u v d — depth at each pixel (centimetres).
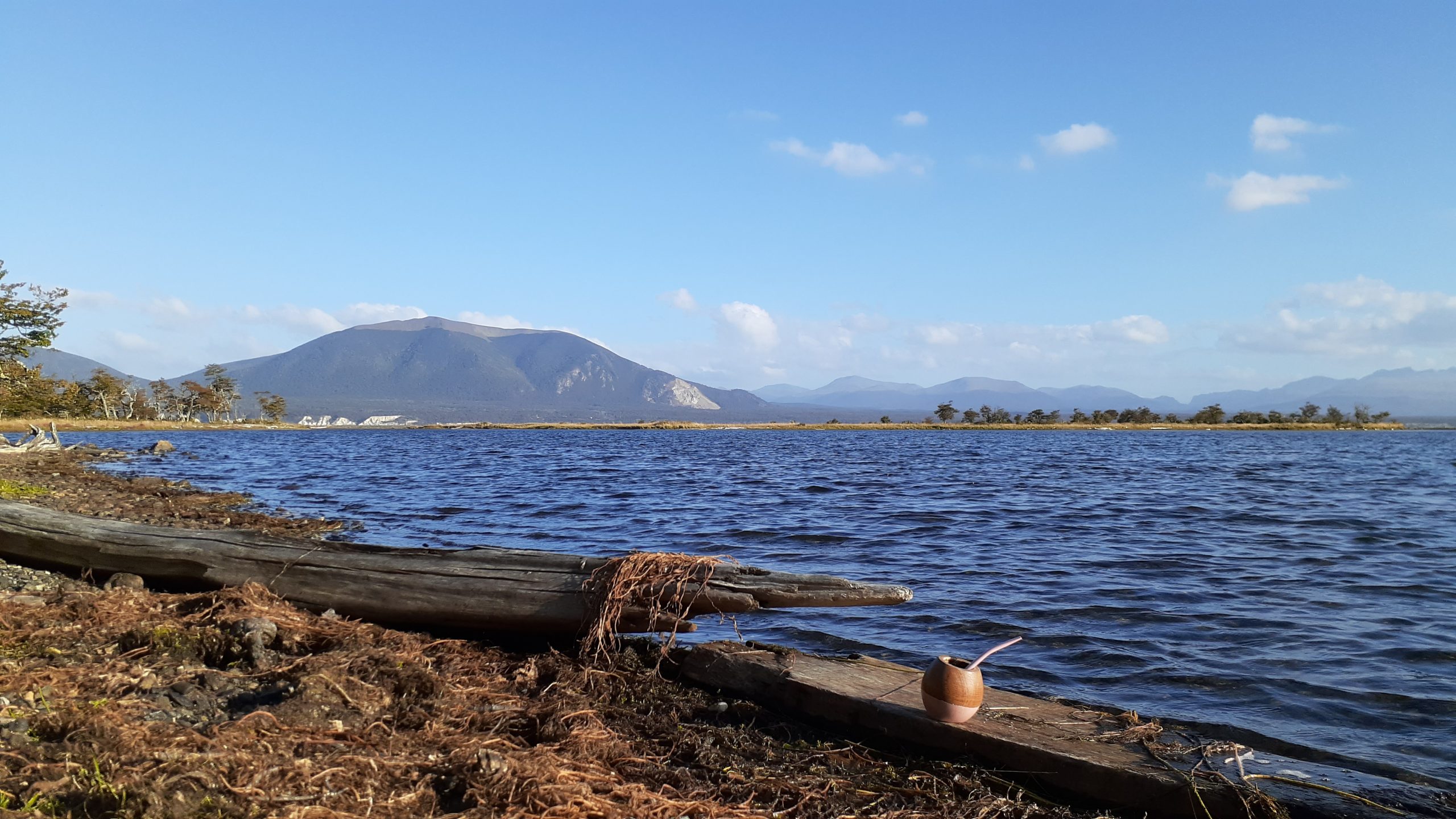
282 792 443
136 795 407
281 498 2641
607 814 456
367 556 898
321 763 482
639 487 3206
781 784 537
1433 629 1048
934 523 2134
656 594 769
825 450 6981
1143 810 509
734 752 597
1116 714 633
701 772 559
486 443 8612
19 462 3475
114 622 772
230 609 808
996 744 570
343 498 2695
